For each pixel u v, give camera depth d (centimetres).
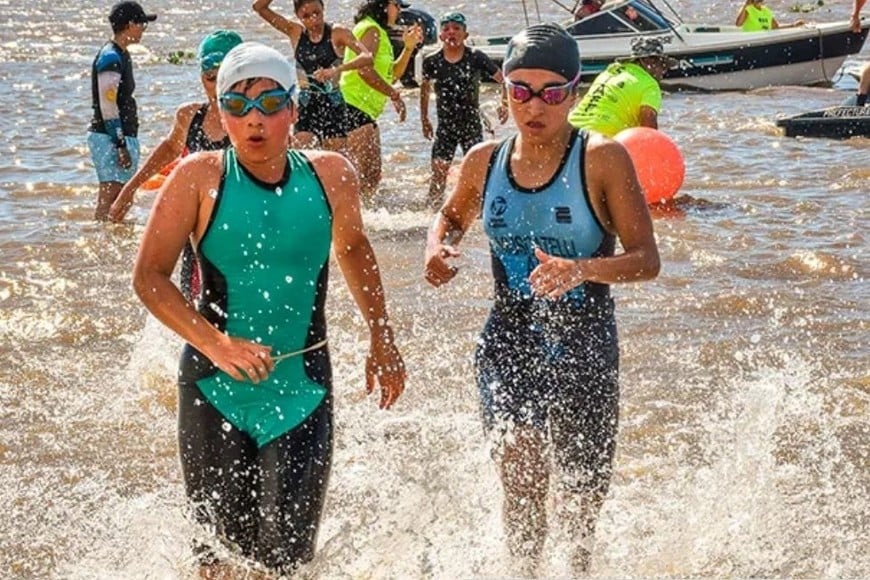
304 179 426
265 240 419
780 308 791
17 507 532
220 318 429
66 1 4384
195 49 2664
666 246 946
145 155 1403
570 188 445
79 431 615
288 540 421
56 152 1445
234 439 426
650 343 727
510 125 1560
